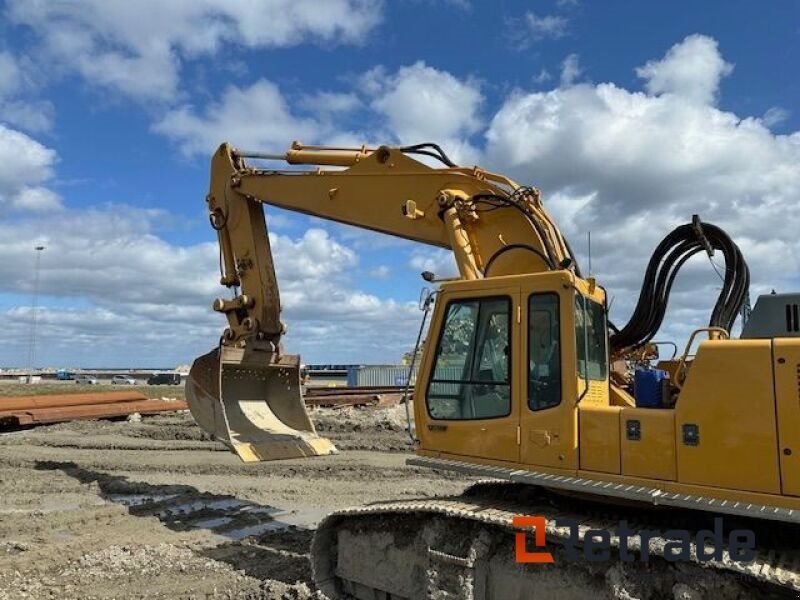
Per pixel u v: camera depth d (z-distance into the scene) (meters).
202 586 6.97
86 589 6.90
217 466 13.52
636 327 6.62
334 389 29.64
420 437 6.24
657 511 5.39
